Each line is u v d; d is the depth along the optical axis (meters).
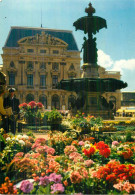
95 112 16.22
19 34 62.31
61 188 3.18
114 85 15.21
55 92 62.62
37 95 61.47
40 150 5.00
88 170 4.17
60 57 63.81
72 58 64.62
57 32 65.62
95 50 16.38
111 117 16.67
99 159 5.20
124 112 31.48
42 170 4.17
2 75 6.43
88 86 15.20
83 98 16.47
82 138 8.47
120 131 10.35
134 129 11.38
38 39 62.81
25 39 62.41
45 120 13.98
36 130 12.67
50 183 3.59
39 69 62.47
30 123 14.17
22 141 5.78
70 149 5.35
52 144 6.90
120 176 3.67
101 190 3.65
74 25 15.96
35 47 62.66
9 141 5.29
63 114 27.83
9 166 4.01
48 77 63.25
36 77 62.25
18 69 61.22
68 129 10.77
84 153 5.33
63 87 16.22
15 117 8.01
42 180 3.39
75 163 4.45
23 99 60.56
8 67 60.50
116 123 14.52
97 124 9.61
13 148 5.31
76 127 9.49
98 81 15.02
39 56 62.34
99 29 16.00
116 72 62.66
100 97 16.67
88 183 3.69
